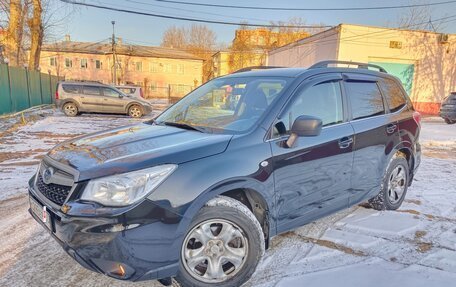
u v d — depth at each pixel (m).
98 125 13.14
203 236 2.53
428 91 22.81
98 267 2.23
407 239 3.60
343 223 3.98
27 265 2.98
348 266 3.04
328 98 3.50
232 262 2.64
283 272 2.94
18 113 15.57
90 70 49.31
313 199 3.23
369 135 3.79
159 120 3.75
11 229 3.69
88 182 2.30
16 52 20.84
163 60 51.84
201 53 72.44
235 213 2.60
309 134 2.85
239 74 3.97
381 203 4.29
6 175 5.80
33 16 22.44
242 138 2.77
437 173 6.55
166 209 2.29
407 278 2.87
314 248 3.37
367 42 21.44
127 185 2.24
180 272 2.45
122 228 2.18
